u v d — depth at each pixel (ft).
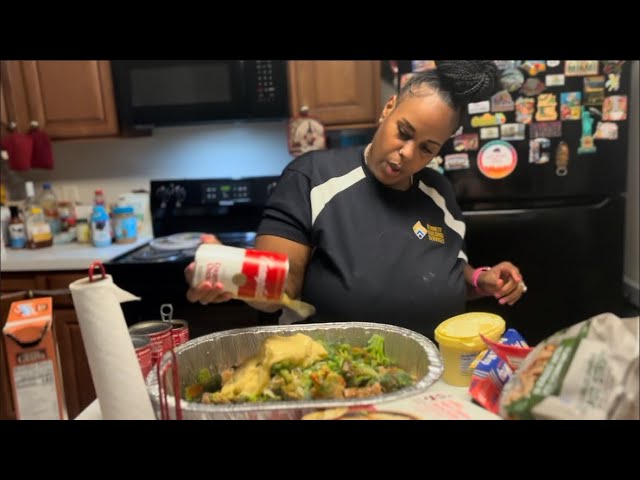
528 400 2.00
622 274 6.28
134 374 2.07
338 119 6.88
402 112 3.22
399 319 3.35
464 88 3.10
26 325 2.05
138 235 7.75
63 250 6.82
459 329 2.64
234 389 2.40
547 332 6.38
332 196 3.48
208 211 7.63
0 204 7.56
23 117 7.08
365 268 3.34
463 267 3.75
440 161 6.19
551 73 5.88
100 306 2.00
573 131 5.99
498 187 6.18
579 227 6.20
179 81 6.76
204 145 7.99
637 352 1.83
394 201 3.54
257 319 5.91
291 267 3.43
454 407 2.18
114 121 7.04
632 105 6.95
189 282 2.40
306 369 2.48
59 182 8.21
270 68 6.63
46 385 2.10
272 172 7.99
